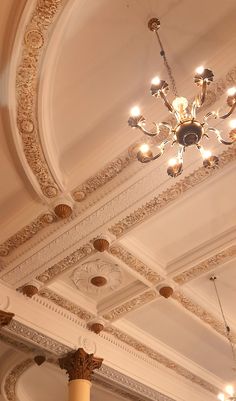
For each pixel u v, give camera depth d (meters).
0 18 4.07
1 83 4.44
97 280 6.77
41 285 6.60
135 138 5.09
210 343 8.25
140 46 4.54
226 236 6.18
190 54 4.61
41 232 5.88
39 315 6.78
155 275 6.66
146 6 4.27
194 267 6.57
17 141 4.88
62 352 7.09
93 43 4.46
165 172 5.24
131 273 6.61
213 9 4.29
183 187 5.43
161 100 4.90
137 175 5.29
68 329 7.11
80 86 4.76
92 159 5.29
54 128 4.99
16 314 6.45
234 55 4.55
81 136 5.11
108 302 7.20
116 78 4.75
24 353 7.41
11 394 8.90
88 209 5.61
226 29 4.41
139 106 4.95
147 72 4.73
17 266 6.23
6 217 5.76
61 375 8.77
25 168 5.16
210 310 7.38
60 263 6.31
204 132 4.27
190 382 8.95
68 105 4.88
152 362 8.29
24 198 5.57
